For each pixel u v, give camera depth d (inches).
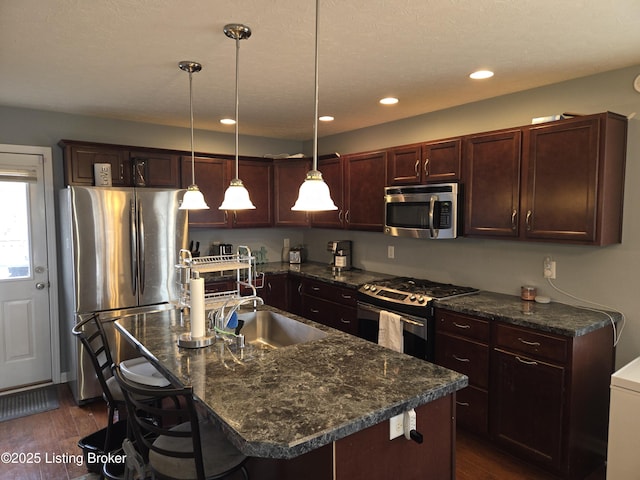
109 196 132.0
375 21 74.8
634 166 98.3
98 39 82.7
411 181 137.2
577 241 97.7
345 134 182.7
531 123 112.3
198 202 97.7
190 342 76.3
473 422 108.4
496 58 93.5
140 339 81.6
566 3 68.3
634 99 98.1
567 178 98.7
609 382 100.7
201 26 77.0
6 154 138.0
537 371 94.7
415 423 58.9
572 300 110.3
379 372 64.7
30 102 131.7
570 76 106.3
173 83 111.9
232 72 102.7
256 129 176.6
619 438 83.9
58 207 146.1
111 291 133.1
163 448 63.2
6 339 142.1
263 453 44.5
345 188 163.6
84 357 130.0
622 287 101.4
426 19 74.1
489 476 95.7
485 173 116.0
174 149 167.5
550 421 93.1
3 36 81.0
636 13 71.7
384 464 55.6
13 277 142.3
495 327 102.5
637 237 98.5
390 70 101.3
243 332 100.4
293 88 116.8
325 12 71.4
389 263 164.1
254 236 197.0
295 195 184.7
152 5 68.9
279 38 82.2
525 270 120.2
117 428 94.8
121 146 145.5
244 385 59.7
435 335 116.9
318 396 56.1
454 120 137.9
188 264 97.7
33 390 143.4
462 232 123.2
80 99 128.3
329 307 155.5
